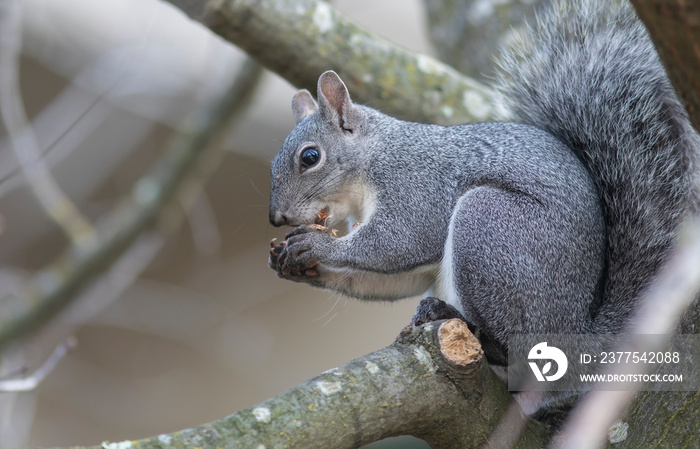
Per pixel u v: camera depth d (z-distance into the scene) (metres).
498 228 5.42
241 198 17.45
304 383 4.30
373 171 6.30
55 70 15.10
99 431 17.81
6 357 10.00
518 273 5.33
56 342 15.03
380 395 4.32
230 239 18.03
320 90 6.50
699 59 2.97
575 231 5.39
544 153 5.72
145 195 10.11
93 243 10.02
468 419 4.52
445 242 5.93
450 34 9.02
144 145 17.09
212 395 18.55
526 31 7.11
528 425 4.77
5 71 9.09
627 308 5.30
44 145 12.52
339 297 6.44
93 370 18.11
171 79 13.17
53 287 9.98
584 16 6.25
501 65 6.60
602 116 5.77
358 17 15.05
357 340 19.30
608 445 4.43
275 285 18.86
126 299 16.38
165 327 18.03
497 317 5.34
